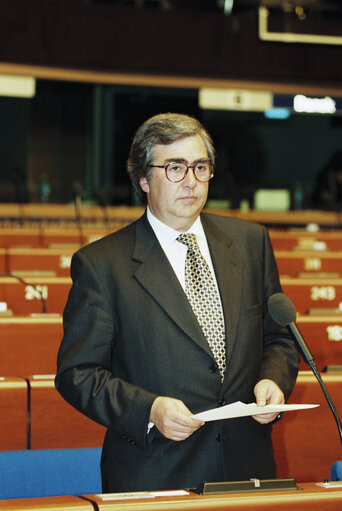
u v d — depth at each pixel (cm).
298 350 194
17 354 341
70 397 188
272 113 1112
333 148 1132
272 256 212
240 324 196
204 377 188
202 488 164
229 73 891
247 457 192
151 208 203
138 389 183
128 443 190
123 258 197
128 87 1067
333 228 923
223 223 212
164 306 190
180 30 877
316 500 159
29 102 1045
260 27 830
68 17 854
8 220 829
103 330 191
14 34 844
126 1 891
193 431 179
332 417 286
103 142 1064
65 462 208
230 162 1105
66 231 658
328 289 481
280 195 1080
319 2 835
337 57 915
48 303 451
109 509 151
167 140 193
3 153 1038
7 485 201
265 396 183
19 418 278
